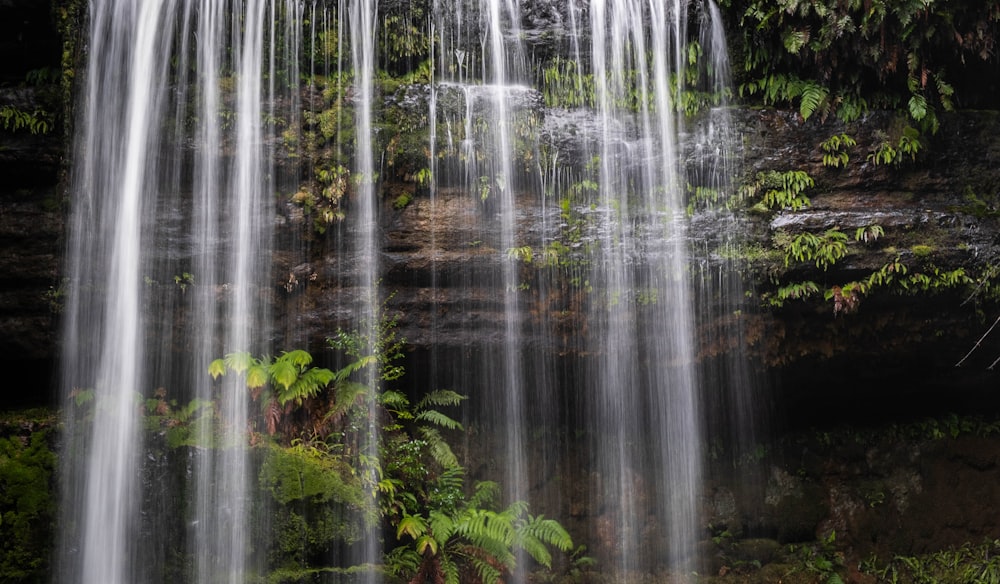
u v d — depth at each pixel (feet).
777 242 27.68
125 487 23.82
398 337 26.81
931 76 28.50
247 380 24.56
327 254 26.53
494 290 27.37
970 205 28.58
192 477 23.62
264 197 26.30
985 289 27.91
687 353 27.91
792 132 28.55
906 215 27.86
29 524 23.27
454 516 26.17
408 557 24.88
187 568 23.26
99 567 23.41
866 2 26.96
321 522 23.76
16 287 25.63
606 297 27.76
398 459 26.17
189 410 24.85
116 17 26.27
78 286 25.67
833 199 28.43
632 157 28.25
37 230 25.66
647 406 28.58
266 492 23.65
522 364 27.91
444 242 26.99
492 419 28.66
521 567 28.17
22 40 26.61
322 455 24.95
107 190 25.93
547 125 27.91
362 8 27.35
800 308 27.99
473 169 27.22
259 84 26.58
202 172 26.14
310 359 25.30
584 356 27.99
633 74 28.73
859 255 27.45
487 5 28.60
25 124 25.77
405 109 26.94
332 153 26.53
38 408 25.45
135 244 25.82
